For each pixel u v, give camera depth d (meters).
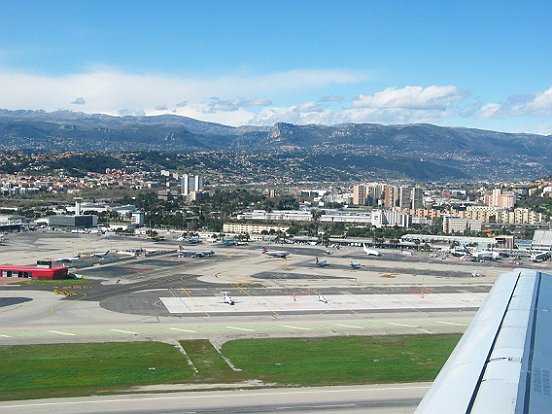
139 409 67.25
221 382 78.06
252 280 166.75
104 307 124.81
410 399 72.38
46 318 113.69
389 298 141.75
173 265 195.50
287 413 66.75
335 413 67.12
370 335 105.62
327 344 98.88
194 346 95.88
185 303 130.75
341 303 134.38
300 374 82.19
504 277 62.94
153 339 99.69
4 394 72.31
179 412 66.50
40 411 66.25
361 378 80.81
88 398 70.94
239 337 102.25
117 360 87.38
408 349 96.50
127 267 188.75
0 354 89.50
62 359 87.38
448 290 155.12
